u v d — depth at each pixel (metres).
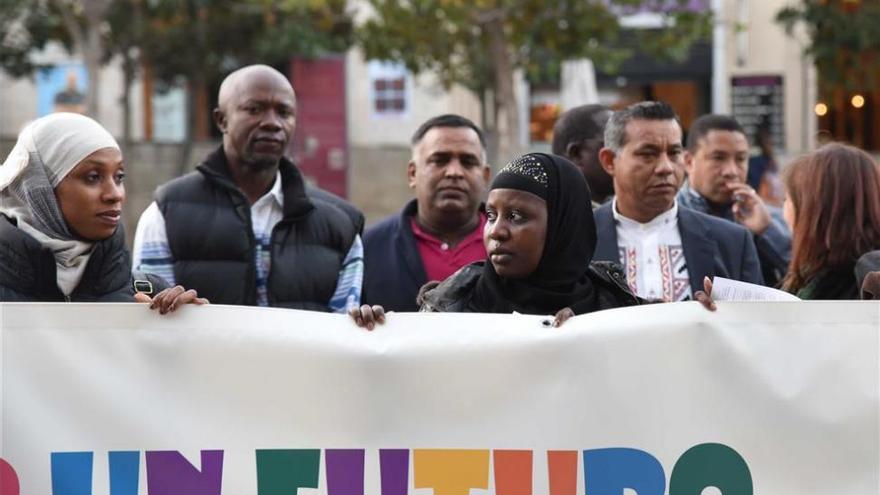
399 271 7.72
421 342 4.71
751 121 33.44
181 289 4.68
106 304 4.62
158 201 7.09
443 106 34.88
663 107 7.00
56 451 4.57
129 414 4.61
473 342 4.71
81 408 4.59
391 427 4.70
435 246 7.78
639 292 6.92
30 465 4.57
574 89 30.73
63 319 4.60
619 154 7.00
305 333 4.70
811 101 33.22
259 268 7.04
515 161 5.34
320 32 28.48
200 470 4.64
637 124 6.95
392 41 25.89
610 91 34.59
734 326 4.70
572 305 5.26
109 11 27.83
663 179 6.90
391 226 7.91
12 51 30.44
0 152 28.47
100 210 5.27
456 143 7.70
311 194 7.39
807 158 6.41
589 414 4.70
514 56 27.47
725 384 4.70
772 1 33.12
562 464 4.70
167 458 4.62
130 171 26.70
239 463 4.65
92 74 25.64
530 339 4.71
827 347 4.70
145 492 4.62
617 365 4.70
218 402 4.66
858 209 6.26
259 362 4.68
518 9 24.42
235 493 4.65
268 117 7.07
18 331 4.58
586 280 5.41
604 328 4.71
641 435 4.70
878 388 4.69
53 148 5.24
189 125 31.55
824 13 26.89
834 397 4.70
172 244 6.96
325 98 29.05
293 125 7.24
